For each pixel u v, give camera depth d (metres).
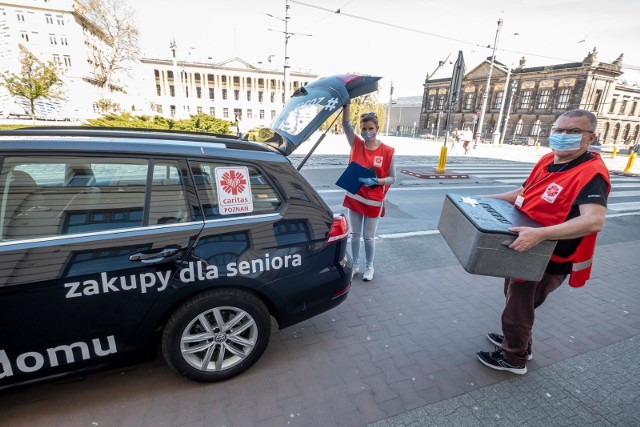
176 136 2.31
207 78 68.69
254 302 2.25
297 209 2.38
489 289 3.86
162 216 2.00
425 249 4.98
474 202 2.43
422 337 2.94
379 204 3.66
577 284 2.21
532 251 1.95
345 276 2.63
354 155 3.67
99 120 20.83
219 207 2.13
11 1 53.22
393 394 2.29
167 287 1.99
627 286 4.12
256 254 2.19
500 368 2.55
